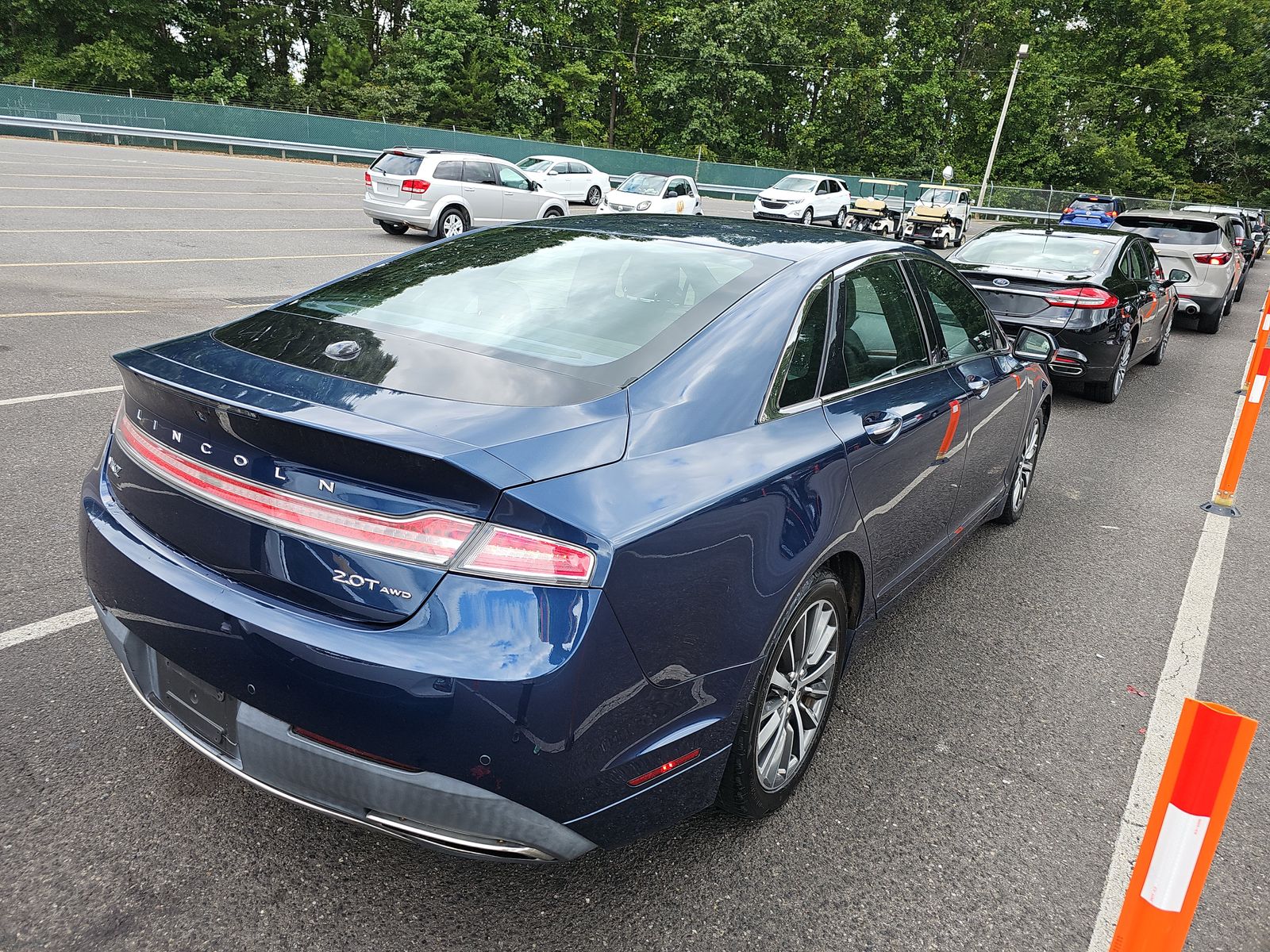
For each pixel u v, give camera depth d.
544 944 2.09
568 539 1.77
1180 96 61.81
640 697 1.92
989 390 3.80
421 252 3.08
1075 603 4.28
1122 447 7.25
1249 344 13.44
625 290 2.59
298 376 2.09
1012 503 5.10
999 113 56.88
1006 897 2.36
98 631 3.24
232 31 49.53
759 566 2.17
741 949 2.12
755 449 2.26
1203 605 4.36
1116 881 2.46
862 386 2.85
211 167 27.39
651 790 2.03
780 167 55.22
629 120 56.91
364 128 36.41
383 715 1.76
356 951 2.02
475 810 1.81
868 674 3.49
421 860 2.32
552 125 55.44
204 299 9.95
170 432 2.05
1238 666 3.77
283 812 2.44
